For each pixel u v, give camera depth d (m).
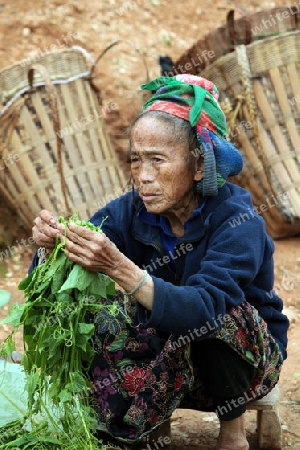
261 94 5.68
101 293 2.70
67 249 2.63
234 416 2.98
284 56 5.65
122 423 2.98
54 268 2.70
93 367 2.95
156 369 2.87
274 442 3.24
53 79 5.59
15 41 6.88
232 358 2.85
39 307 2.78
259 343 2.87
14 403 3.18
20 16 7.12
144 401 2.89
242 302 2.86
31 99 5.46
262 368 2.92
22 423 3.03
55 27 7.10
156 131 2.78
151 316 2.62
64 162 5.54
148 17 7.55
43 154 5.49
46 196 5.48
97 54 6.95
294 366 4.21
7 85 5.46
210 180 2.82
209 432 3.50
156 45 7.22
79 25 7.21
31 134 5.47
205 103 2.88
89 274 2.66
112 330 2.91
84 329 2.71
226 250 2.80
